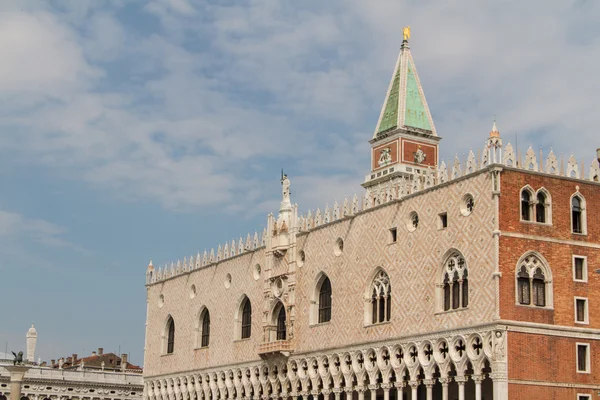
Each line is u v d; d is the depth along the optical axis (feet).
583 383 223.71
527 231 225.56
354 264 272.72
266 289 313.73
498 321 216.13
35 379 472.44
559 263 228.02
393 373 253.03
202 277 363.15
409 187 258.16
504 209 223.71
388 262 258.16
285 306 302.25
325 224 289.74
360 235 272.51
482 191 228.22
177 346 372.58
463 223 232.73
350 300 271.90
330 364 276.21
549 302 224.12
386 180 359.66
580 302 229.66
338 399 272.72
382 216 264.31
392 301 254.06
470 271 227.81
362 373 263.08
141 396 501.97
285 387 298.15
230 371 331.16
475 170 231.30
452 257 236.22
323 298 288.71
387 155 365.81
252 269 327.47
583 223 234.38
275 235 314.76
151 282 403.75
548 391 218.79
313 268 292.20
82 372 489.26
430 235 243.81
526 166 229.25
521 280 223.10
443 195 241.76
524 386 216.13
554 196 231.50
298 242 302.66
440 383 248.93
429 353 238.68
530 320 220.43
